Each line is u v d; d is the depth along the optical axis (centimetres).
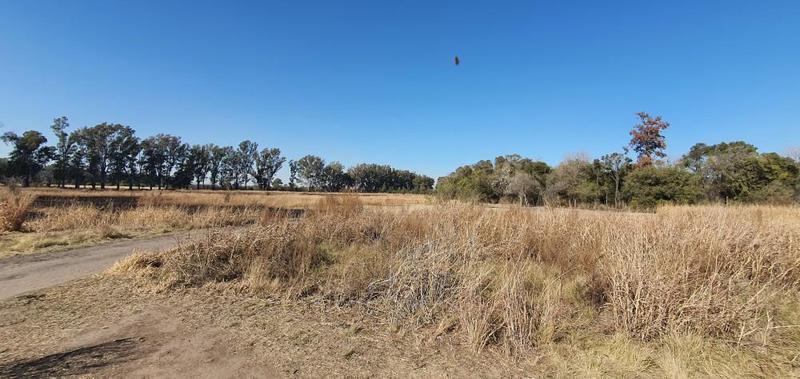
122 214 1428
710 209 881
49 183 9244
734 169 2916
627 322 383
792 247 564
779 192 2589
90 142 9288
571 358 338
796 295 486
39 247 919
